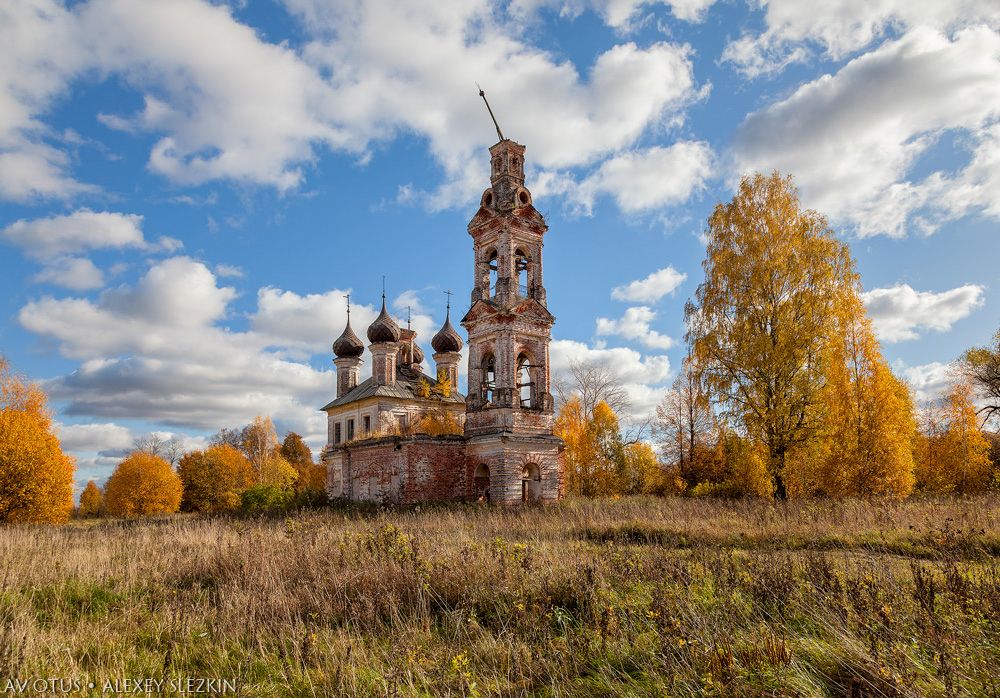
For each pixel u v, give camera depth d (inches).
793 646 316.8
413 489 1502.2
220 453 3412.9
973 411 1934.1
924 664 282.2
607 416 2250.2
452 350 2245.3
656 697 288.0
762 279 1405.0
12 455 1819.6
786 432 1347.2
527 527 920.9
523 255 1660.9
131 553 751.1
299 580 541.3
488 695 310.2
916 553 657.6
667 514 1025.5
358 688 327.3
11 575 583.2
